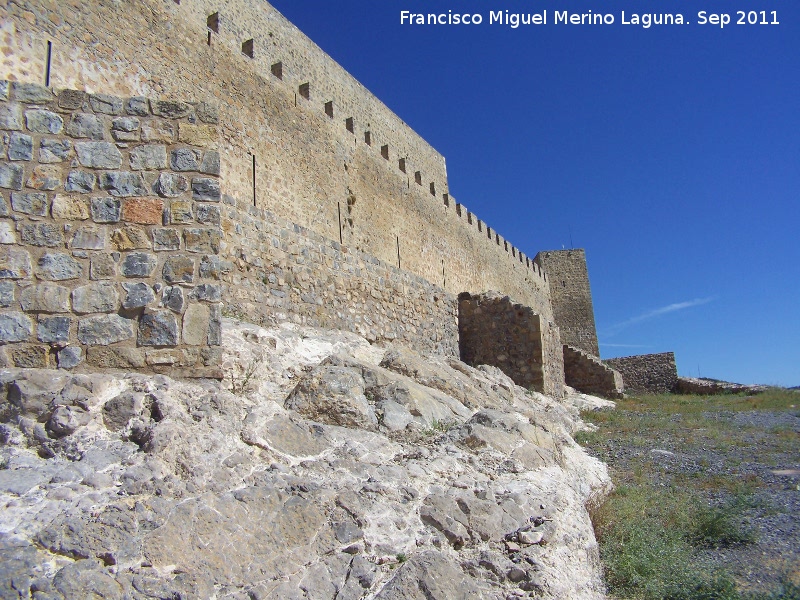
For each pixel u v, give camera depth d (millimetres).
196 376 7102
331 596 5145
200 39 19781
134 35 16953
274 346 10484
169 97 17938
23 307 6691
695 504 9969
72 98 7258
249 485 5914
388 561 5629
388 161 31891
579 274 63031
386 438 8312
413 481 6844
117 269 7062
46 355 6656
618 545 7809
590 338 61438
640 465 12844
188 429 6262
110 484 5367
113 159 7270
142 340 6996
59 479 5262
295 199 23469
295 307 14039
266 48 24828
